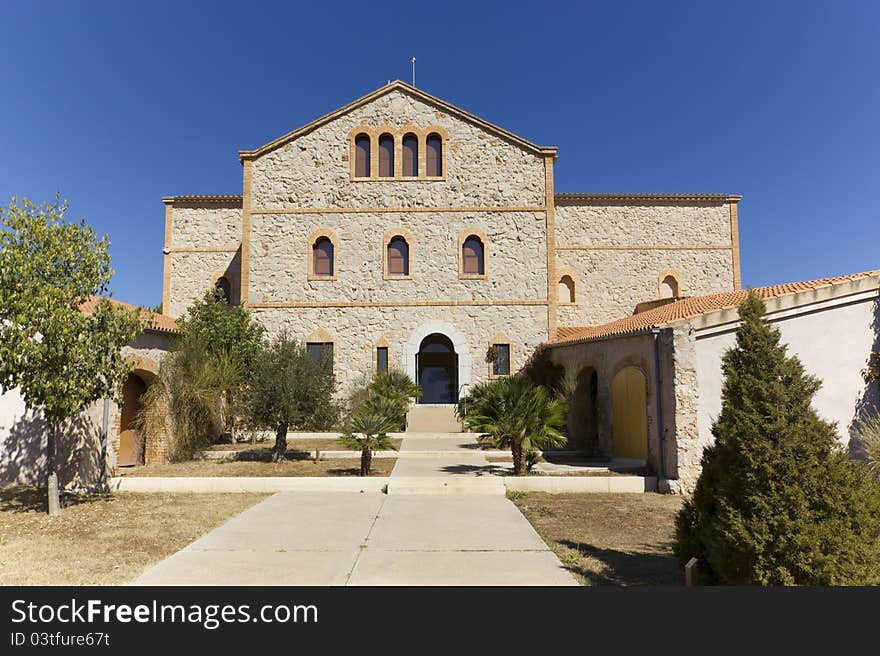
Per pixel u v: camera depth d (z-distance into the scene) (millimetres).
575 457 14766
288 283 20438
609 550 7273
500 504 10258
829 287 11305
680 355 11398
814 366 11141
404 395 18453
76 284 9617
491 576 6164
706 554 5559
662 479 11398
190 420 14883
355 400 18156
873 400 11164
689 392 11344
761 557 4598
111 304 10148
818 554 4383
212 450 15750
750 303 5445
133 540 7738
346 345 20250
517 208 20828
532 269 20594
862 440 10367
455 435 17453
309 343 20203
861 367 11266
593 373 17172
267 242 20594
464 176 20984
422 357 25547
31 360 8875
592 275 24016
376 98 21219
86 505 10164
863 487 4613
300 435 18672
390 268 20734
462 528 8391
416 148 21109
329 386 15055
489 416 12273
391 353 20250
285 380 14273
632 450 13602
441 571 6344
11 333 8773
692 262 24141
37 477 11828
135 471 13039
